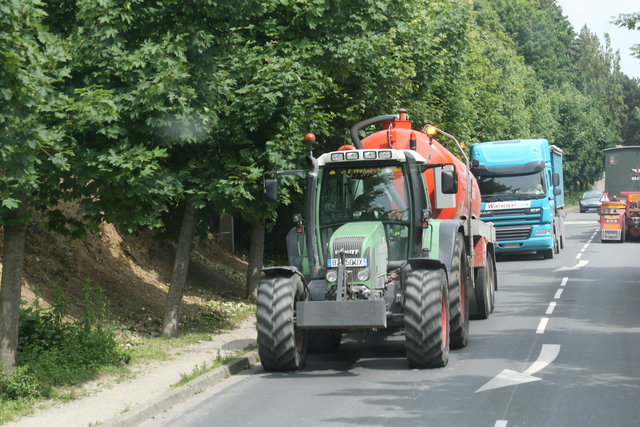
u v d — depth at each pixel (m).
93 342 12.59
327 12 17.42
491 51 57.69
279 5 17.06
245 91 14.70
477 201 19.81
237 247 30.22
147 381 11.45
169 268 22.69
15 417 9.29
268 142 15.22
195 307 19.14
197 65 13.47
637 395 10.03
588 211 78.19
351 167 13.59
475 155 31.97
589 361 12.35
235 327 17.23
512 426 8.66
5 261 10.99
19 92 8.44
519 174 31.45
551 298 20.64
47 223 14.68
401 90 22.30
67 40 12.38
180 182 14.30
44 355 11.66
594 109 103.62
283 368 12.48
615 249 36.34
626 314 17.48
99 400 10.20
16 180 9.79
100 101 11.30
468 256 16.70
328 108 20.89
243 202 15.27
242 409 9.93
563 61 101.19
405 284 12.37
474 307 17.28
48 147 9.97
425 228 13.41
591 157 101.69
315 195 13.55
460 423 8.83
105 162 12.64
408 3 21.22
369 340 15.80
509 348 13.77
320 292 12.91
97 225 14.85
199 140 14.28
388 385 11.07
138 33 13.32
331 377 11.88
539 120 74.69
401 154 13.40
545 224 31.36
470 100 40.31
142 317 17.09
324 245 13.45
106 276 18.64
